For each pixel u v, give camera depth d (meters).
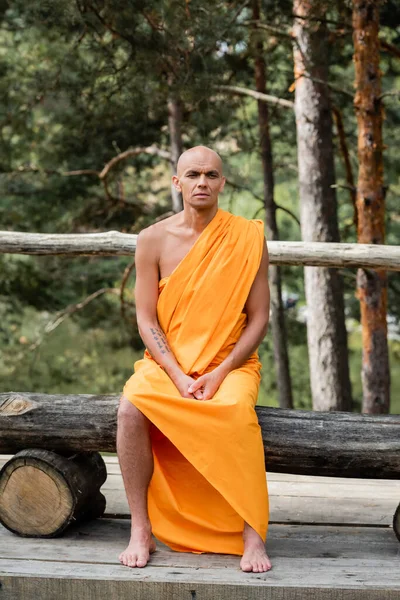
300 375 14.82
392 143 12.64
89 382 13.66
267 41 8.99
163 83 8.43
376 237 8.44
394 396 16.48
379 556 4.12
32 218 11.93
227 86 9.55
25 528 4.30
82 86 9.77
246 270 4.14
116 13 7.82
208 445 3.85
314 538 4.40
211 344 4.14
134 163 11.85
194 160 4.14
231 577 3.78
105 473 4.64
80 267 12.14
